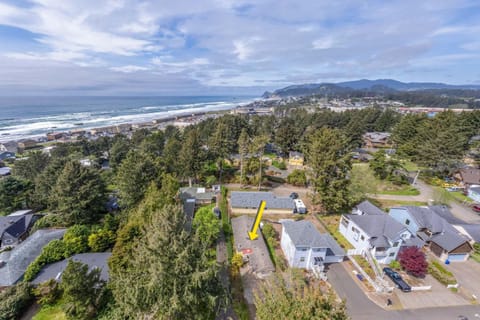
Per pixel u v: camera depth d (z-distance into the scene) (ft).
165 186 112.37
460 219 119.75
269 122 298.35
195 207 132.77
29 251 88.94
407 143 198.90
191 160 155.53
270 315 38.93
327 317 34.12
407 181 165.58
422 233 101.04
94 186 118.62
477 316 68.08
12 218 115.14
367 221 95.35
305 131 277.85
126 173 122.52
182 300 47.03
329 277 81.46
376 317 67.00
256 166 161.27
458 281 81.00
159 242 49.70
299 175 163.53
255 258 85.56
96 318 63.52
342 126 311.27
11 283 75.61
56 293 71.05
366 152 245.04
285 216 123.54
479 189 143.74
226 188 155.43
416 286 77.66
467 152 187.93
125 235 77.92
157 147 226.79
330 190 116.16
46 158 185.16
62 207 110.11
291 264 85.56
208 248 95.86
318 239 83.41
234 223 111.34
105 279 75.97
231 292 71.05
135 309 48.91
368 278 79.30
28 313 69.21
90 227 105.81
